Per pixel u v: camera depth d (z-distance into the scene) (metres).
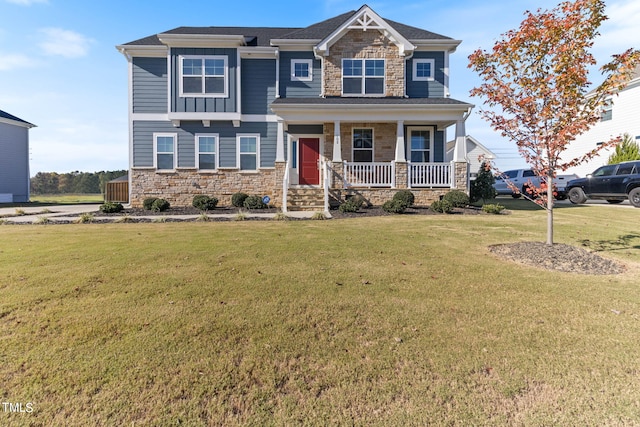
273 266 4.87
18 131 22.64
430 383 2.24
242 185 14.53
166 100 14.43
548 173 5.64
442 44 14.42
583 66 5.07
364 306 3.45
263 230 8.04
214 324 3.03
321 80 14.52
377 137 14.48
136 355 2.53
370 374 2.33
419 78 14.70
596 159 21.02
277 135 13.31
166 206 12.59
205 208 12.69
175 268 4.75
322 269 4.73
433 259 5.30
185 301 3.55
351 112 12.43
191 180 14.44
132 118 14.30
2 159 21.58
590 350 2.61
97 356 2.51
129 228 8.54
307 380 2.27
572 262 5.01
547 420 1.91
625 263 5.09
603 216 10.25
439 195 12.52
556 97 5.23
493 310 3.36
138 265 4.89
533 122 5.51
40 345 2.65
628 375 2.30
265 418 1.94
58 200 26.39
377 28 14.10
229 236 7.22
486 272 4.62
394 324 3.06
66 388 2.16
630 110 18.92
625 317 3.19
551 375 2.31
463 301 3.59
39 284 4.03
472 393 2.14
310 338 2.81
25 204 19.97
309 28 15.43
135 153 14.36
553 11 5.25
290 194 12.81
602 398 2.08
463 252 5.77
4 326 2.96
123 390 2.15
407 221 9.43
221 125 14.53
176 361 2.46
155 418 1.93
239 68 14.06
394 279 4.31
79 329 2.91
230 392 2.15
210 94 13.97
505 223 8.94
